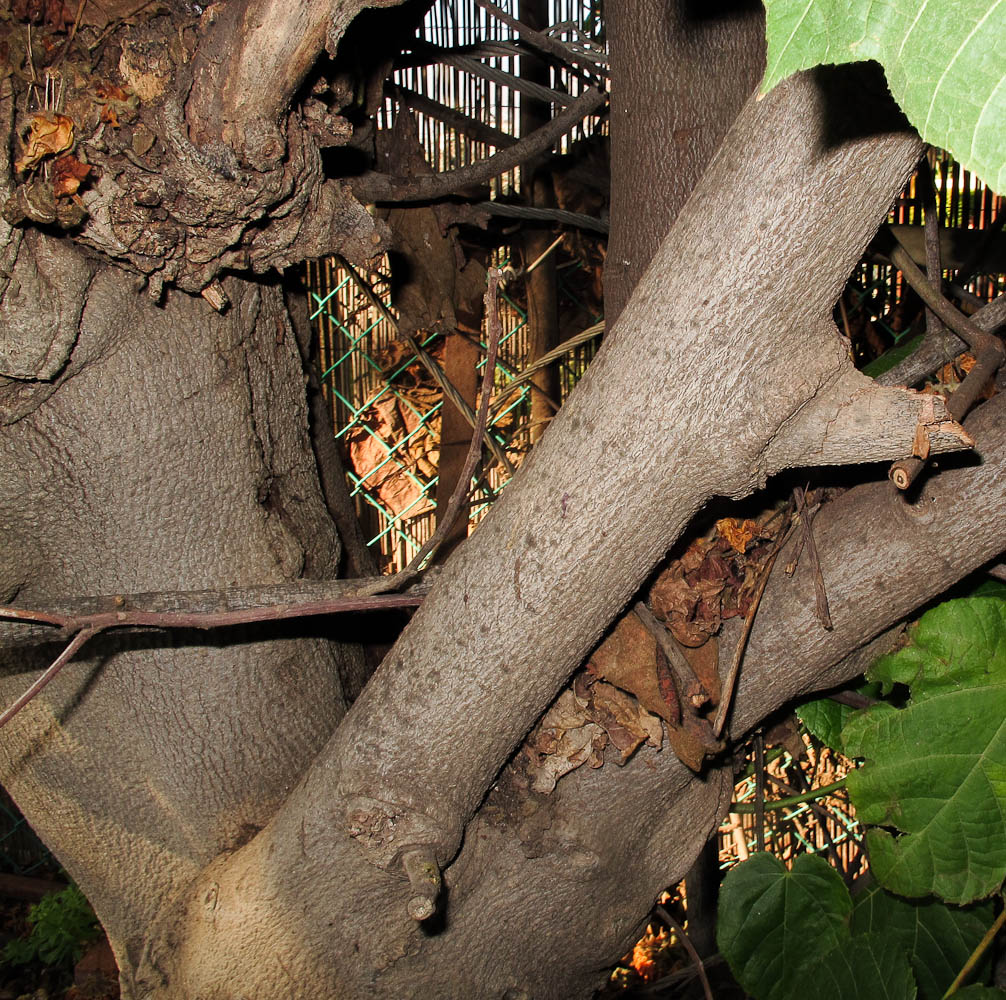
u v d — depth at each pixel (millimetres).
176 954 1718
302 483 1933
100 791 1729
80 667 1669
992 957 1817
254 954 1652
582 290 4344
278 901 1629
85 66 1297
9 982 3938
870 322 3414
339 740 1572
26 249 1366
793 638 1527
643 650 1523
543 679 1448
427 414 4352
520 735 1527
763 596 1561
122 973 1817
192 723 1707
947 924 1813
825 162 1082
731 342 1195
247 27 1201
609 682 1570
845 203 1104
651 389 1247
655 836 1742
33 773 1734
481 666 1425
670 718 1485
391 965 1667
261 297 1749
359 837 1519
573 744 1622
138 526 1638
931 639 1583
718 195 1178
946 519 1400
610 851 1687
